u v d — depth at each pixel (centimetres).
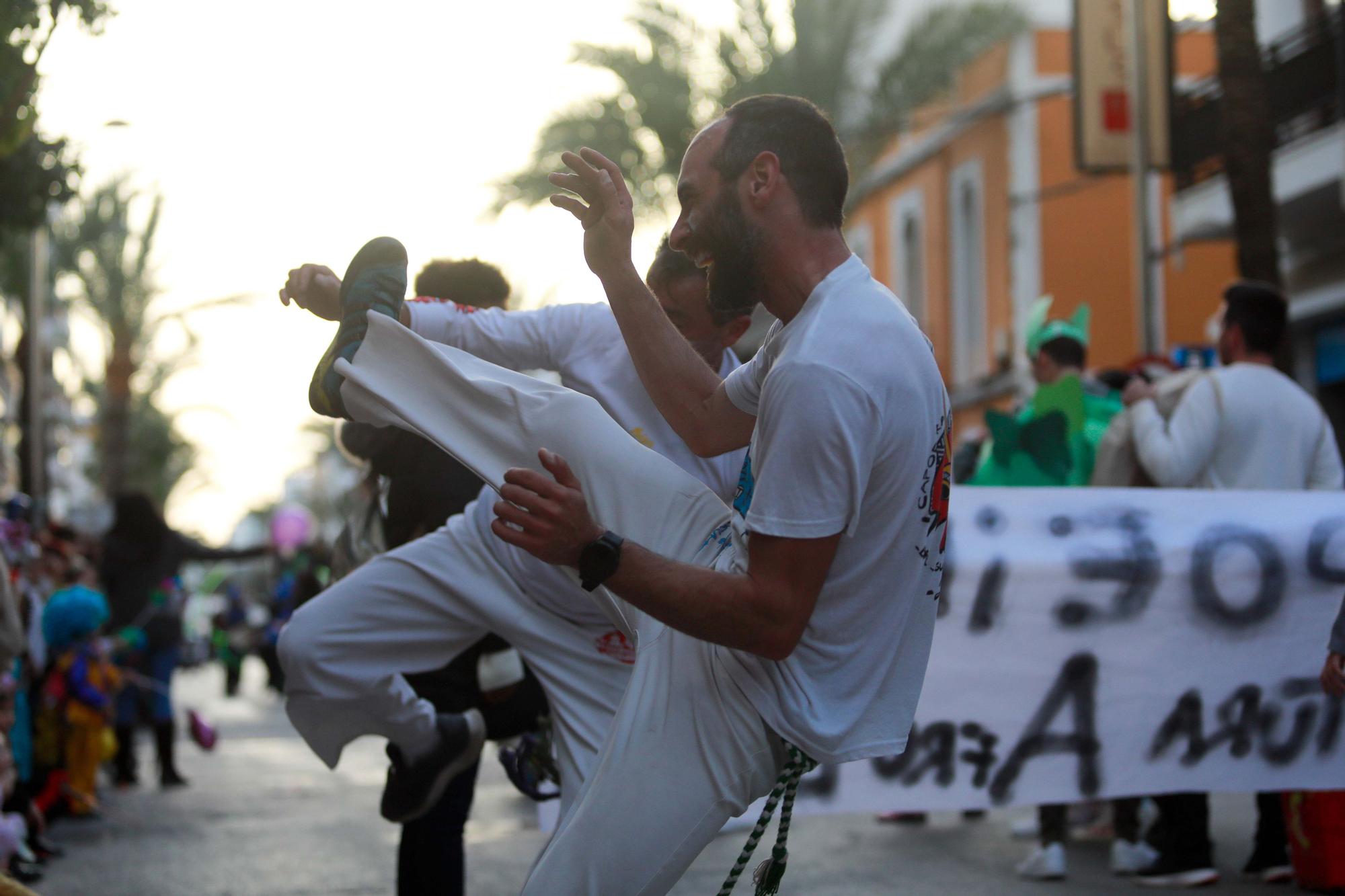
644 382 295
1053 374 655
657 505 275
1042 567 485
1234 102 915
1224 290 539
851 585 254
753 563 246
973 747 479
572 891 262
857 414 242
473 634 365
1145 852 565
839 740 257
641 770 263
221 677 3170
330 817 742
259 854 637
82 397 3372
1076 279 2308
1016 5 1981
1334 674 406
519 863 599
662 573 246
